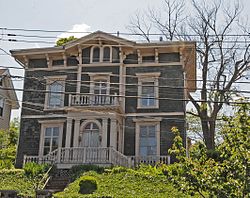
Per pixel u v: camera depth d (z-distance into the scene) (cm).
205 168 1114
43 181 2431
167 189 2100
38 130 3108
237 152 1055
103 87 3117
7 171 2586
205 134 3453
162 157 2812
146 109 3031
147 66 3133
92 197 1950
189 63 3350
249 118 1086
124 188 2131
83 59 3212
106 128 2858
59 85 3222
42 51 3231
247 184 1020
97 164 2658
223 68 3488
